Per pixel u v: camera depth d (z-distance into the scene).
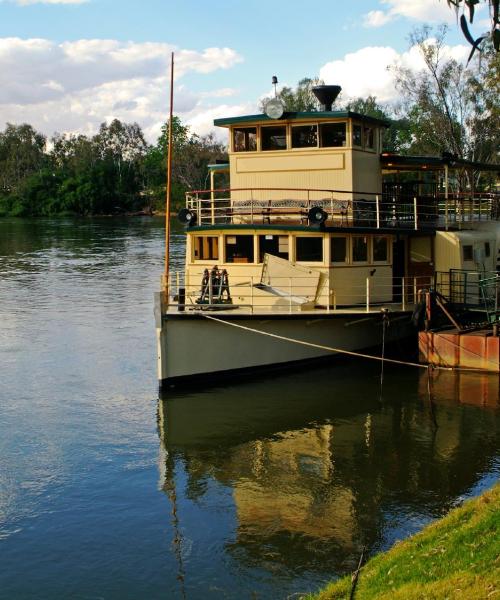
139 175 169.88
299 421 20.48
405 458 17.78
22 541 14.02
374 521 14.61
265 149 26.88
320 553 13.43
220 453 18.34
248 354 23.83
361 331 26.23
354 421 20.42
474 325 25.92
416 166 30.33
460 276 27.50
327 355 25.58
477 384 23.39
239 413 21.16
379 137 27.94
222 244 25.61
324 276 24.47
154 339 32.03
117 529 14.48
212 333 23.08
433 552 10.92
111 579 12.71
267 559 13.28
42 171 172.00
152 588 12.42
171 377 22.67
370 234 25.50
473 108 59.78
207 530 14.38
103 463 17.80
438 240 27.83
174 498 15.85
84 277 53.84
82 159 173.25
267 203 25.91
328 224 25.44
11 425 20.64
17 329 34.31
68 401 22.89
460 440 18.83
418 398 22.20
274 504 15.48
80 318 37.12
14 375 26.03
